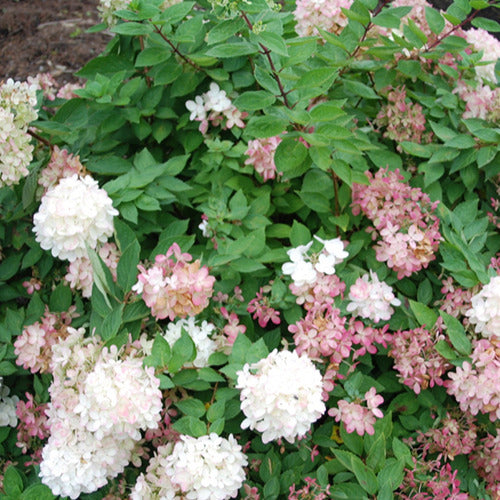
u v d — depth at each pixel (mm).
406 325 1479
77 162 1543
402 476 1290
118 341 1307
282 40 1320
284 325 1559
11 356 1465
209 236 1531
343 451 1310
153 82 1722
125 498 1423
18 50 3209
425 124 1712
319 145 1372
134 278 1360
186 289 1292
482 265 1455
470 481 1449
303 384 1225
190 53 1607
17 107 1478
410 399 1466
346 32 1629
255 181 1656
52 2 3533
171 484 1278
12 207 1640
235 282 1470
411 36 1629
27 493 1321
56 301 1508
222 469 1233
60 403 1289
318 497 1309
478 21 1616
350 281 1430
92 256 1326
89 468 1280
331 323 1332
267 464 1375
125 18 1489
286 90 1449
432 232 1455
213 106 1604
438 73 1752
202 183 1632
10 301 1666
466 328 1419
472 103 1670
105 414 1227
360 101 1746
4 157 1462
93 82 1581
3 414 1496
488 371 1328
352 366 1373
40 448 1494
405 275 1500
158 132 1662
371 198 1506
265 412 1238
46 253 1599
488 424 1465
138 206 1483
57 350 1338
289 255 1412
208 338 1399
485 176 1638
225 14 1371
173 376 1316
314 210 1637
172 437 1380
